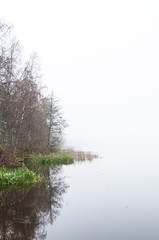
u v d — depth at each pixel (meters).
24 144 20.86
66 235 5.61
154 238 5.46
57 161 21.53
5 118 15.91
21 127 17.08
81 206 7.97
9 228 5.92
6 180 11.19
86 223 6.41
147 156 28.97
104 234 5.69
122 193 9.88
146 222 6.50
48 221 6.49
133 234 5.70
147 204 8.23
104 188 10.88
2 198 8.76
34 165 19.02
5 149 15.97
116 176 14.34
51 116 26.11
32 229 5.90
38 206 7.84
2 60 14.42
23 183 11.35
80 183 12.04
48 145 25.95
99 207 7.86
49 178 13.38
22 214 7.02
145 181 12.65
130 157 27.58
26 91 16.94
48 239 5.32
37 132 21.53
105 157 27.70
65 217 6.86
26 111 17.72
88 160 24.23
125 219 6.77
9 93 15.59
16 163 16.33
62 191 10.12
